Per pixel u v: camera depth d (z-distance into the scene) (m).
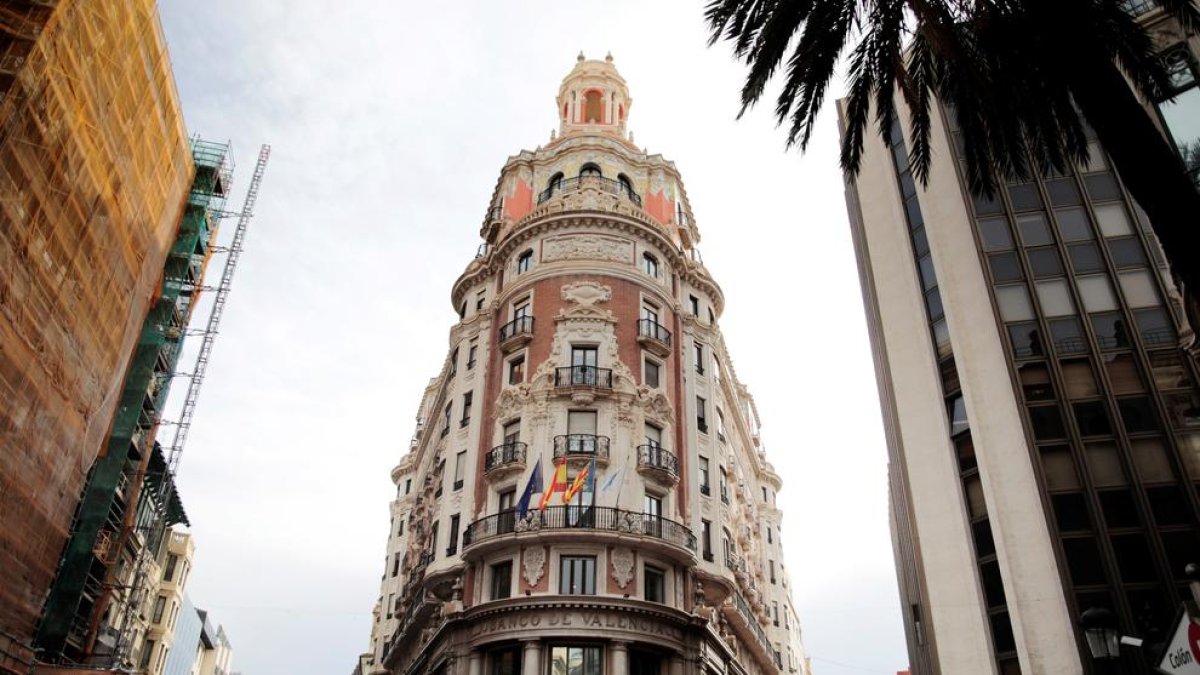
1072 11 12.63
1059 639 25.34
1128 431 27.66
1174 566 25.25
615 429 40.31
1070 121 16.34
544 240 46.88
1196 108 27.11
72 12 30.55
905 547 40.12
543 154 54.59
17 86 28.14
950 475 30.09
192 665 99.06
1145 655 15.41
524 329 43.69
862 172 39.06
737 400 61.25
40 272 31.25
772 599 68.94
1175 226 11.59
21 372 30.77
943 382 31.91
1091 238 31.47
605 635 34.41
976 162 18.20
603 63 62.12
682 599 38.09
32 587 33.53
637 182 53.00
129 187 37.94
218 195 60.47
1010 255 32.00
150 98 38.34
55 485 34.41
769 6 17.59
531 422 40.78
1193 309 22.66
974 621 27.59
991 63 16.36
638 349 43.53
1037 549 26.84
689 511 41.81
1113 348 29.20
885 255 36.31
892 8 16.73
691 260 52.09
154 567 67.25
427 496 55.41
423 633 47.00
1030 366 29.69
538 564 36.25
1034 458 27.94
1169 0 14.25
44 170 30.56
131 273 39.72
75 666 45.12
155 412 55.41
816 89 17.98
